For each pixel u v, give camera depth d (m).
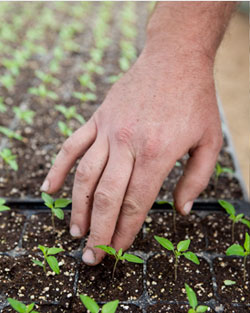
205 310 0.48
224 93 1.08
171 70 0.50
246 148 0.86
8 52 1.06
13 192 0.62
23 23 1.30
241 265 0.54
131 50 1.10
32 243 0.55
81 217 0.50
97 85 0.91
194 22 0.50
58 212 0.54
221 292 0.51
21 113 0.72
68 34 1.17
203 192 0.63
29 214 0.59
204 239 0.56
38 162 0.68
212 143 0.51
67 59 1.04
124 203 0.48
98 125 0.51
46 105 0.82
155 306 0.49
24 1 1.55
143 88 0.49
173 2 0.51
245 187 0.64
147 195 0.48
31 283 0.51
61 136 0.73
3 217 0.58
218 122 0.51
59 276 0.52
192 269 0.53
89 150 0.50
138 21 1.41
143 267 0.53
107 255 0.54
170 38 0.51
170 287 0.51
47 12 1.41
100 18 1.38
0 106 0.75
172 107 0.49
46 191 0.52
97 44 1.10
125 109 0.49
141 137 0.48
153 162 0.48
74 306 0.49
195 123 0.49
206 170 0.51
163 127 0.48
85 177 0.49
